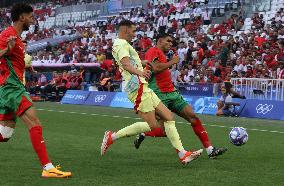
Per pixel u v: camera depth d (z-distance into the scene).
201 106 25.05
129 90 8.91
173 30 38.34
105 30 45.03
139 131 9.48
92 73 34.38
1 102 7.68
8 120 7.89
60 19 54.59
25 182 7.23
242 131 10.46
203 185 7.10
